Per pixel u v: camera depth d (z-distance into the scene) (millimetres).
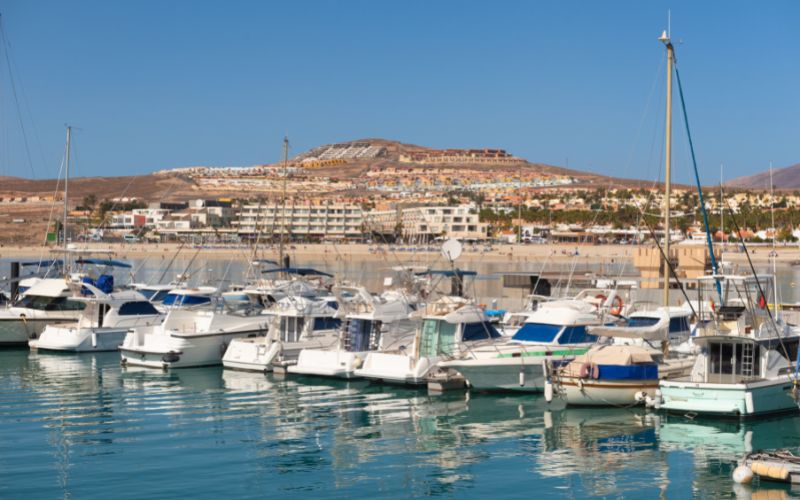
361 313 36250
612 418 27484
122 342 43094
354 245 187875
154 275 106375
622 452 23703
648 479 21328
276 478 21594
